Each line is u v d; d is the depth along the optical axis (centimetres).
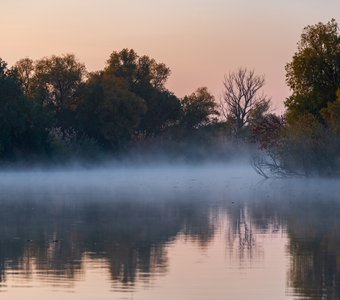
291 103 8944
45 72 14775
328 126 8494
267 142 9581
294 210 4975
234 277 2577
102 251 3155
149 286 2444
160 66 17450
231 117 16150
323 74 8888
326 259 2922
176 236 3631
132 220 4384
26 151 11800
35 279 2553
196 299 2269
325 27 8956
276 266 2781
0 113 11381
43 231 3866
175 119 17225
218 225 4091
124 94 14938
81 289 2400
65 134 13475
